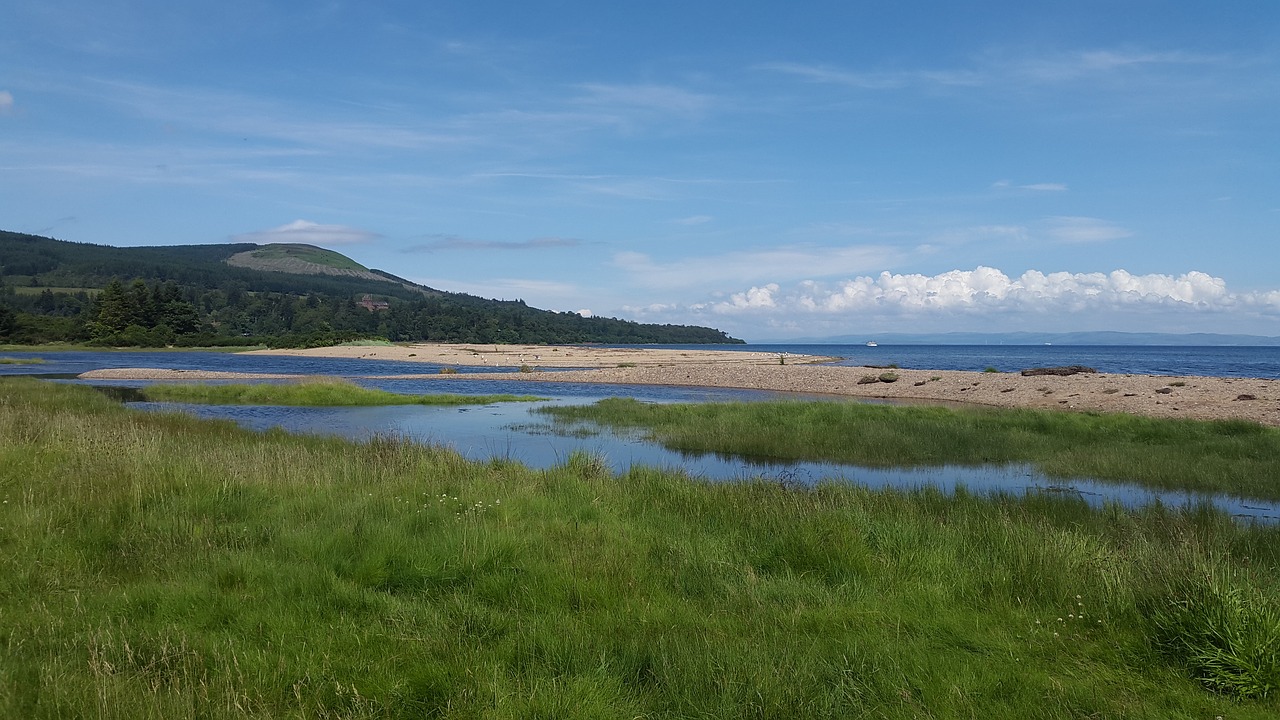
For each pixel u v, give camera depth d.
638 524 8.69
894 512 9.80
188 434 16.95
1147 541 8.30
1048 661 5.26
